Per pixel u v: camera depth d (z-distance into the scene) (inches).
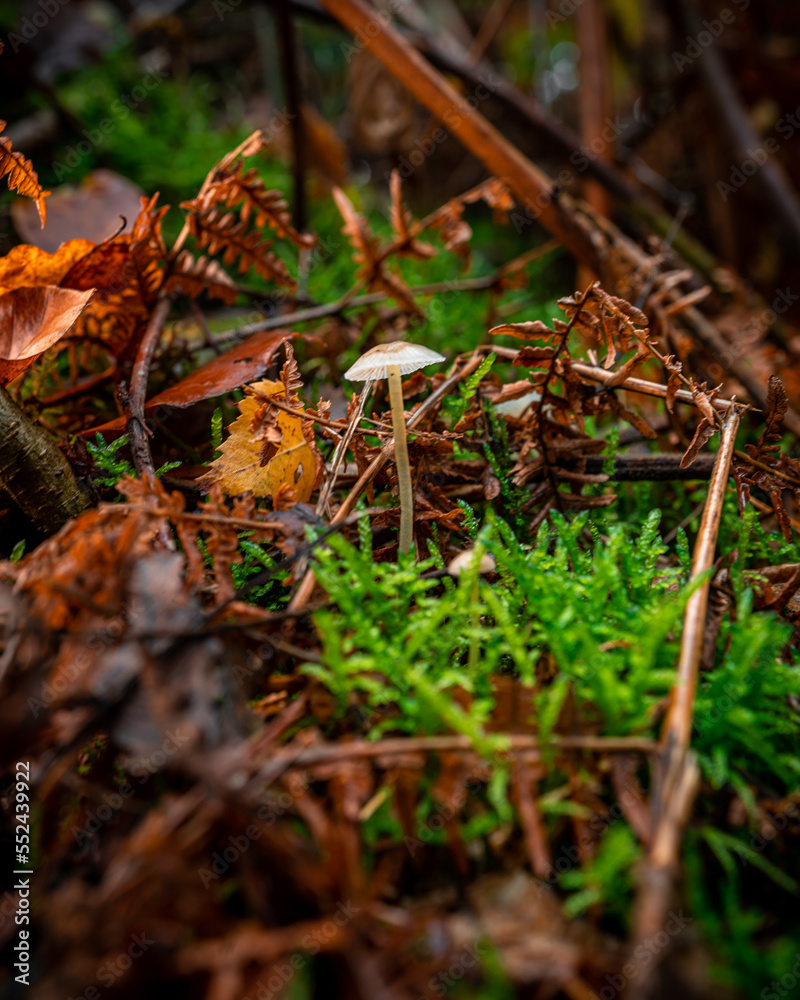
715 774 7.4
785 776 7.6
